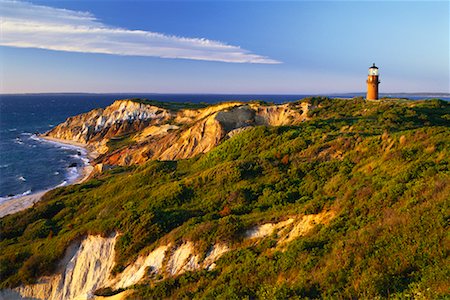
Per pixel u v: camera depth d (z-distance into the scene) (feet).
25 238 97.14
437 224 31.91
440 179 42.01
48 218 113.70
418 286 25.49
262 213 64.23
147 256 64.44
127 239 71.36
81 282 72.49
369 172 62.08
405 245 31.48
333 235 41.63
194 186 90.07
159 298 45.73
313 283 31.96
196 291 43.50
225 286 39.99
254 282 38.09
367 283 28.09
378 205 44.11
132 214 78.59
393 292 26.55
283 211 60.13
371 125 106.11
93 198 119.96
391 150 67.97
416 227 33.24
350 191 52.39
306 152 88.79
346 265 32.22
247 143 119.34
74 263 76.54
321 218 50.19
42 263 77.15
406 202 40.16
